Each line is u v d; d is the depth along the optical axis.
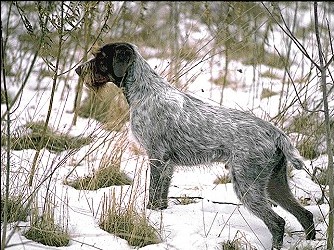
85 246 8.58
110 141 11.34
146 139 10.10
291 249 8.74
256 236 9.17
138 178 9.65
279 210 10.44
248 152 9.34
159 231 9.05
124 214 9.20
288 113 13.47
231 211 10.22
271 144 9.33
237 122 9.57
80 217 9.45
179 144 9.93
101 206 9.93
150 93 10.12
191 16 20.08
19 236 8.64
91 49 10.68
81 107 14.76
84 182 10.82
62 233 8.70
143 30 19.47
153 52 17.98
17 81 16.73
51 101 10.17
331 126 12.76
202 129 9.75
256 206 9.19
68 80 16.59
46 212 9.01
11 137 12.44
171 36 18.70
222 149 9.63
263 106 14.67
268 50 19.45
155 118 10.00
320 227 9.80
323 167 12.02
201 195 10.84
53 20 10.37
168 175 10.02
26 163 11.30
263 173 9.29
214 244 8.78
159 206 9.94
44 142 12.48
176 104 9.98
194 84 16.30
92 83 10.47
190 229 9.20
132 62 10.18
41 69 16.53
